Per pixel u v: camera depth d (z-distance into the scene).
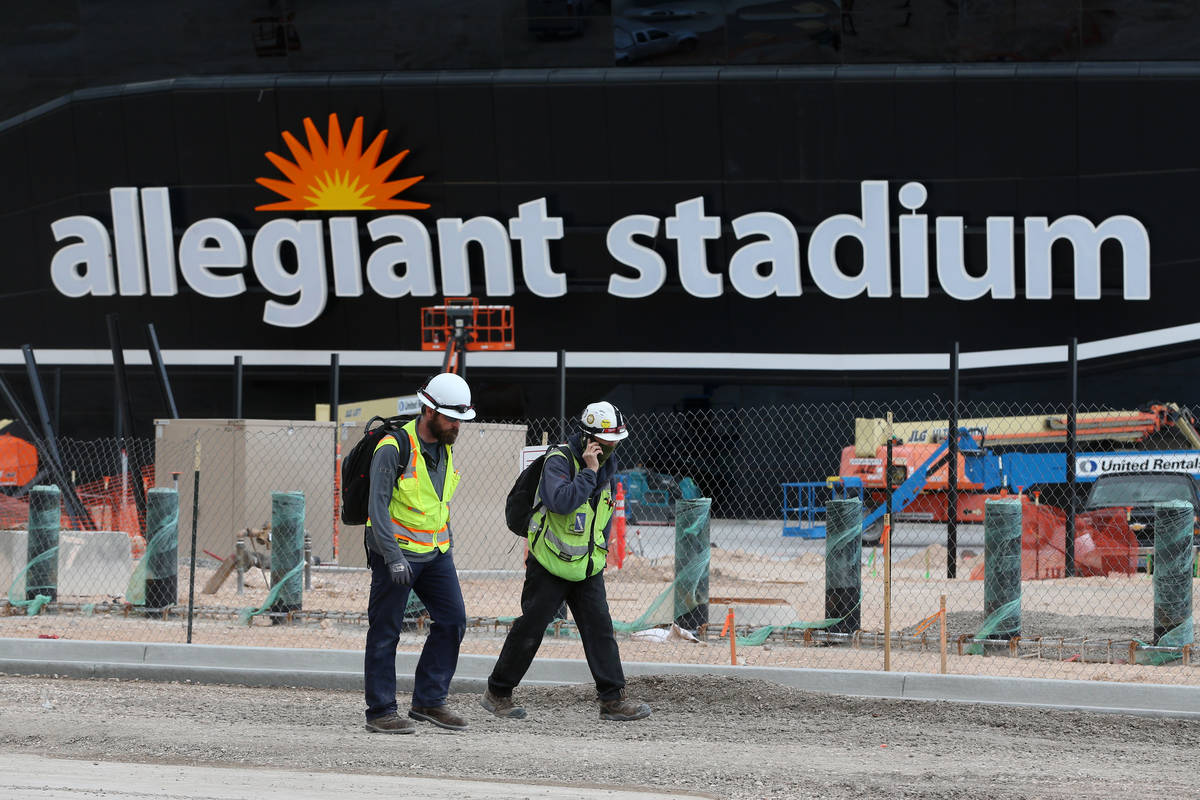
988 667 40.94
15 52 137.50
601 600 32.00
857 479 104.31
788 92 124.50
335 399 91.38
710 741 30.09
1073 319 123.19
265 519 76.69
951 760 28.30
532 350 131.38
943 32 122.38
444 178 131.00
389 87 130.50
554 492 30.48
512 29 129.00
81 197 137.62
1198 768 27.92
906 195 124.12
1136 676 39.38
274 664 39.34
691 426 129.00
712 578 72.12
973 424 112.81
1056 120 121.25
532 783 25.50
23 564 58.03
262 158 133.75
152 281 136.62
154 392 137.75
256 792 24.20
